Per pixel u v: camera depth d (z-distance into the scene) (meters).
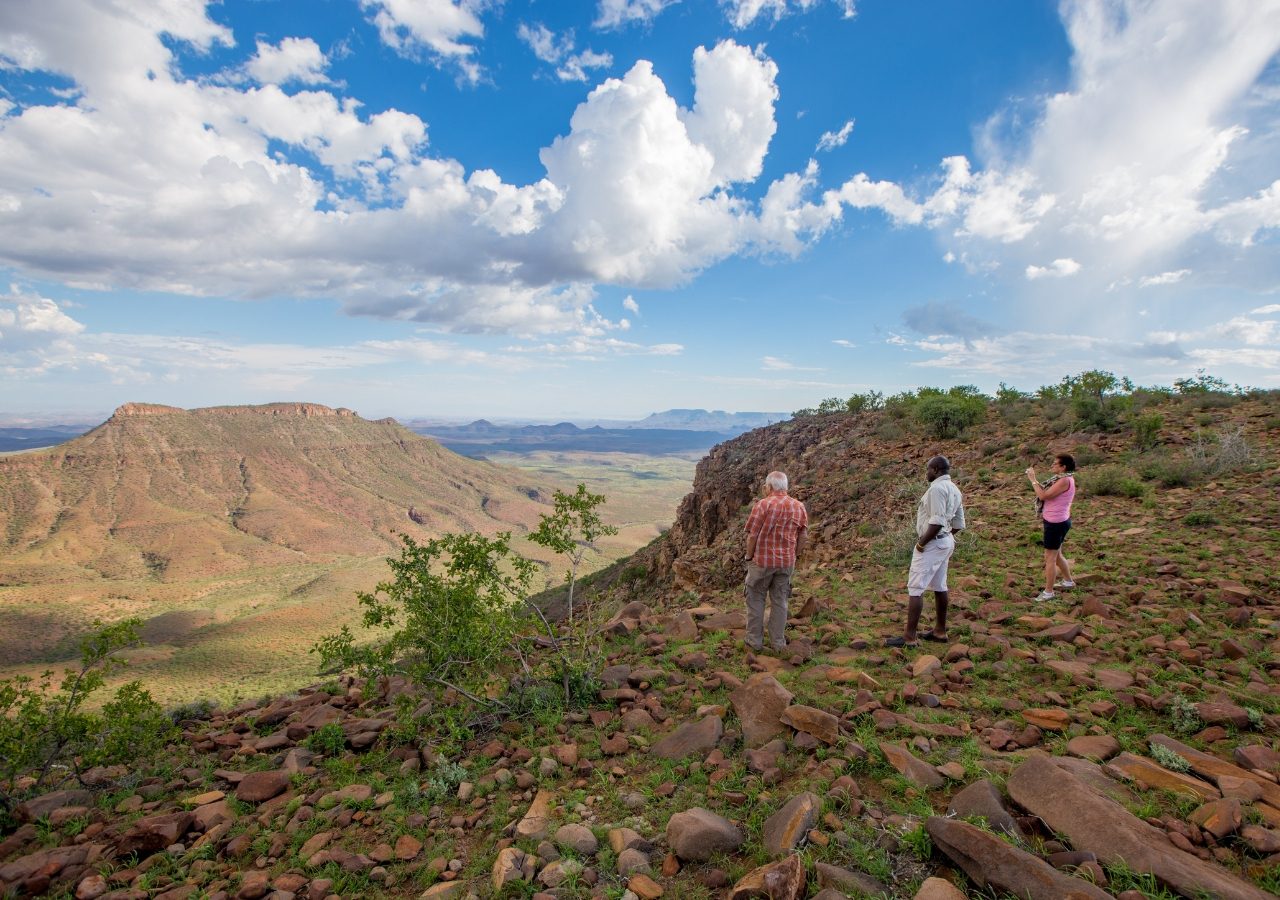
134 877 3.95
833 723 4.45
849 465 20.80
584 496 6.70
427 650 5.92
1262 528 8.89
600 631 8.02
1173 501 10.97
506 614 6.05
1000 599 7.71
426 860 3.84
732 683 5.93
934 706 4.97
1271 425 14.72
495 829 4.06
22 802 5.06
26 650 152.62
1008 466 15.92
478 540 6.18
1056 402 21.64
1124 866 2.79
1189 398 20.09
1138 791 3.45
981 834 2.94
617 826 3.80
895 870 3.09
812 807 3.52
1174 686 4.87
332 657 5.65
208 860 4.11
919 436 21.84
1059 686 5.14
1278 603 6.37
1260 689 4.69
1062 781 3.35
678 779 4.36
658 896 3.14
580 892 3.26
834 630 7.24
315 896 3.53
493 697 6.09
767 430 36.03
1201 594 6.74
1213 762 3.62
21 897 3.94
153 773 5.71
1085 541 9.62
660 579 26.95
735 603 10.55
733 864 3.33
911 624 6.38
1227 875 2.66
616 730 5.39
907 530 11.59
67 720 5.31
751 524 6.69
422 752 5.34
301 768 5.38
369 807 4.55
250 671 106.50
